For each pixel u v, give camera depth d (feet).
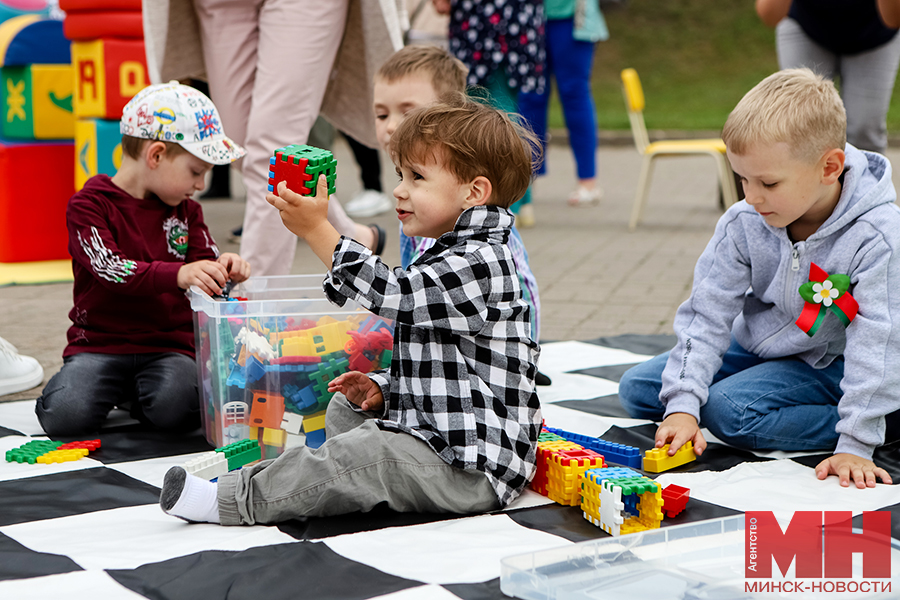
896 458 6.33
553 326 10.93
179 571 4.53
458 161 5.44
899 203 20.86
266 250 9.59
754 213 6.77
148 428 7.28
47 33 13.87
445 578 4.47
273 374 6.32
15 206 13.99
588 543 4.55
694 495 5.64
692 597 4.27
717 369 6.75
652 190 25.05
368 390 5.86
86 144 12.91
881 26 11.59
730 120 6.05
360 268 5.22
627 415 7.47
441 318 5.22
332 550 4.80
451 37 16.20
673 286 13.11
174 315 7.52
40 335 10.38
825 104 5.87
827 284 6.22
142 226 7.36
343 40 10.28
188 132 7.18
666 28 50.90
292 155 5.48
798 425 6.44
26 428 7.20
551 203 22.59
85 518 5.33
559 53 20.02
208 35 9.70
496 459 5.32
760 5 12.19
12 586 4.37
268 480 5.21
